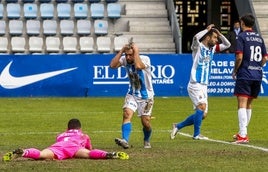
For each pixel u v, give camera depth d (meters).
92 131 39.00
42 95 63.31
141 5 82.56
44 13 79.56
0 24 78.00
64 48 77.44
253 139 35.47
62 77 63.47
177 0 93.75
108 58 63.94
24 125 41.94
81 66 63.59
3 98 61.66
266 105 56.44
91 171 23.36
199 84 34.59
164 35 80.31
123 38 78.44
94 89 63.72
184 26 94.38
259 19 81.00
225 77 64.75
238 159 26.44
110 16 80.81
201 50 34.62
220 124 43.19
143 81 29.64
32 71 63.16
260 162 25.67
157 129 40.38
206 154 27.80
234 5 92.12
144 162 25.41
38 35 78.56
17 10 79.06
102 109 52.19
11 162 24.94
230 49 68.25
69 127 26.42
